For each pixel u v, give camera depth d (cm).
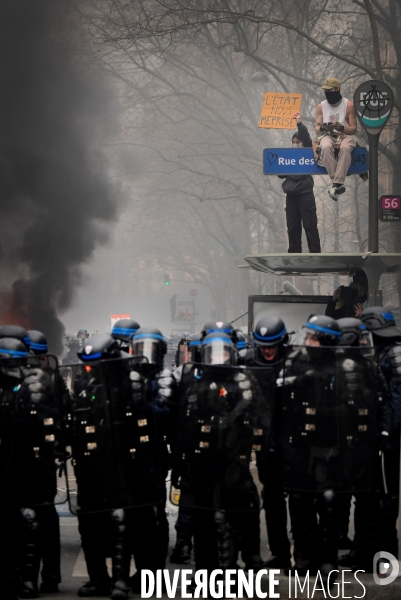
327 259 2539
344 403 1180
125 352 1365
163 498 1212
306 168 2662
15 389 1197
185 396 1186
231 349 1201
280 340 1223
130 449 1187
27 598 1223
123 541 1194
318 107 2639
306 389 1180
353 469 1183
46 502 1199
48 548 1280
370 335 1308
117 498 1186
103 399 1188
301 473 1183
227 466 1175
